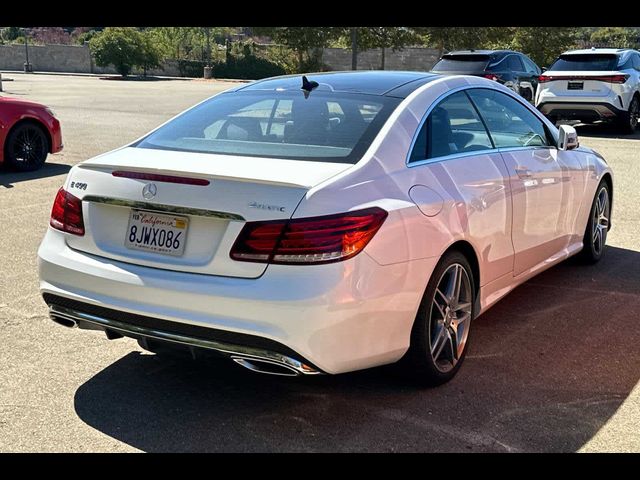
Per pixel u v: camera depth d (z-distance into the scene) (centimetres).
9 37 7325
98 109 1955
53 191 888
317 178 327
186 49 5606
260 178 320
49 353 425
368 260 323
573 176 532
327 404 365
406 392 378
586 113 1468
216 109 425
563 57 1531
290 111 399
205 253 327
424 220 354
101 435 335
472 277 407
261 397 373
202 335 323
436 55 4716
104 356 422
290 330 310
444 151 400
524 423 347
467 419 350
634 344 446
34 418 349
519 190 449
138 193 340
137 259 341
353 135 369
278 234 312
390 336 342
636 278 576
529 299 527
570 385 388
